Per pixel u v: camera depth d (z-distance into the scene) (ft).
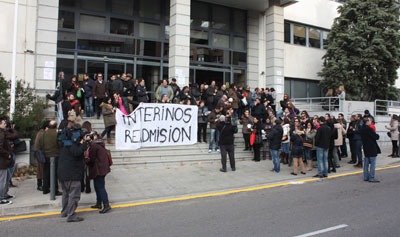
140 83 40.52
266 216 18.95
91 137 19.90
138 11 51.70
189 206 21.38
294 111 47.01
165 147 36.91
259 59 61.31
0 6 38.24
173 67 46.70
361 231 16.19
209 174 31.32
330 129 31.12
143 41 51.88
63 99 38.06
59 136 18.84
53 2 42.09
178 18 46.68
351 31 62.64
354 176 31.71
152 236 15.80
